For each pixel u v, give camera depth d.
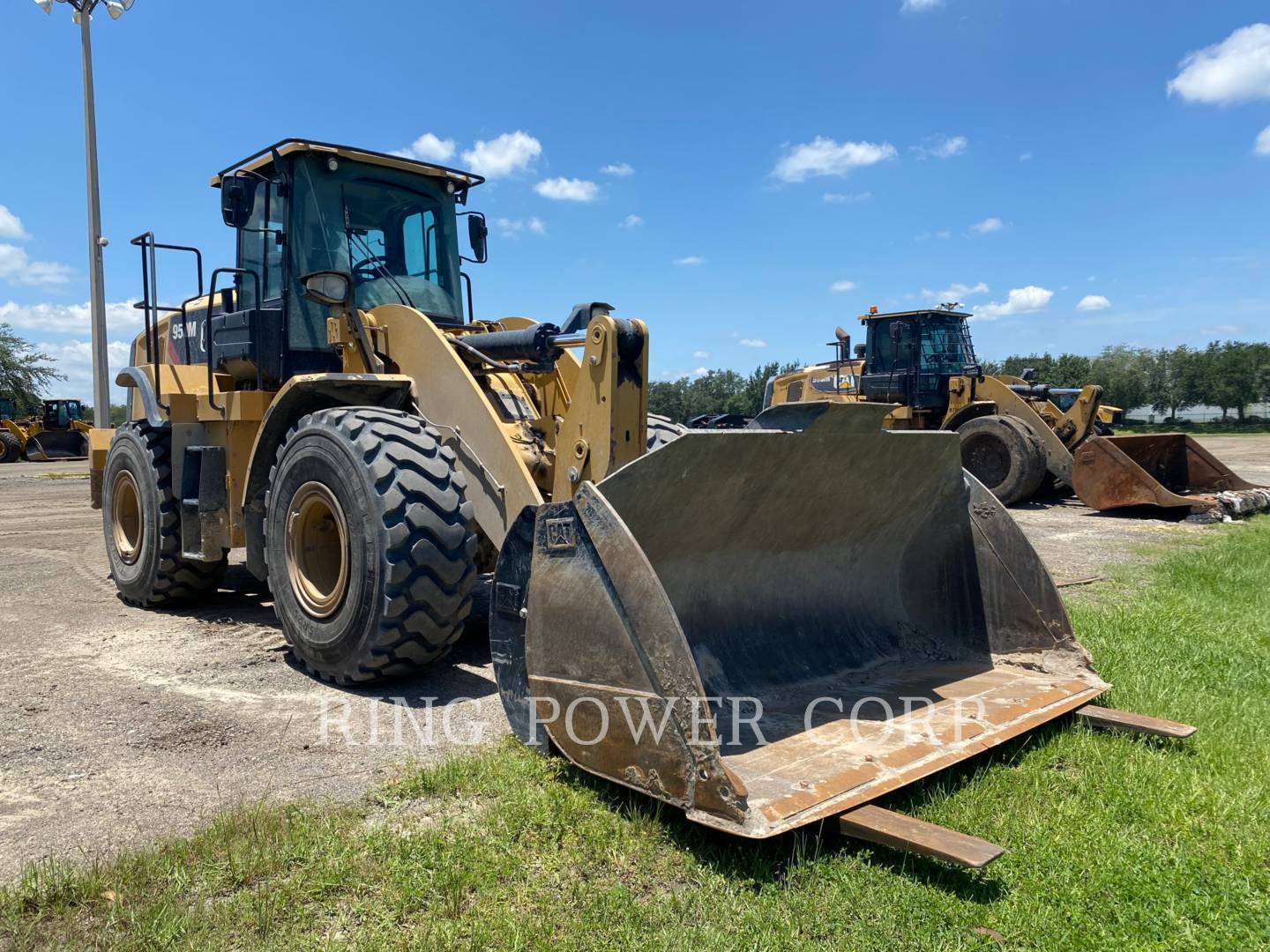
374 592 3.62
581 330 3.65
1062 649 3.76
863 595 4.07
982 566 3.97
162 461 5.43
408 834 2.46
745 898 2.17
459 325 5.09
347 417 3.83
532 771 2.83
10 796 2.76
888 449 3.59
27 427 28.62
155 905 2.09
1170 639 4.57
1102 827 2.54
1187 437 11.33
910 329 13.17
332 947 1.96
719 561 3.52
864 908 2.14
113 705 3.62
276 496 4.17
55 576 6.73
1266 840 2.48
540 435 4.22
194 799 2.73
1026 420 12.32
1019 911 2.14
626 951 1.96
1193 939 2.05
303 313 4.79
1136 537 9.00
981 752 2.89
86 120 14.99
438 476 3.72
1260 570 6.67
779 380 15.91
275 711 3.54
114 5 14.37
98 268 15.16
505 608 3.04
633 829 2.47
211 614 5.44
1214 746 3.14
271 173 5.00
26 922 2.04
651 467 2.91
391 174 5.09
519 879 2.25
